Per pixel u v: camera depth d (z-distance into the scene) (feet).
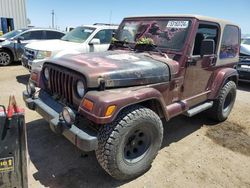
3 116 7.08
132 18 14.66
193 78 12.91
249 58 26.32
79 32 26.27
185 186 9.98
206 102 14.85
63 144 12.42
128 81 9.74
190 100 13.04
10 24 58.95
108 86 9.24
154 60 11.51
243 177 10.81
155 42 12.89
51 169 10.53
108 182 9.94
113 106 8.50
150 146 10.35
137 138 9.91
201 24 12.56
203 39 12.62
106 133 8.83
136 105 9.73
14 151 7.42
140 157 10.13
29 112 16.37
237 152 12.84
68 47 23.40
